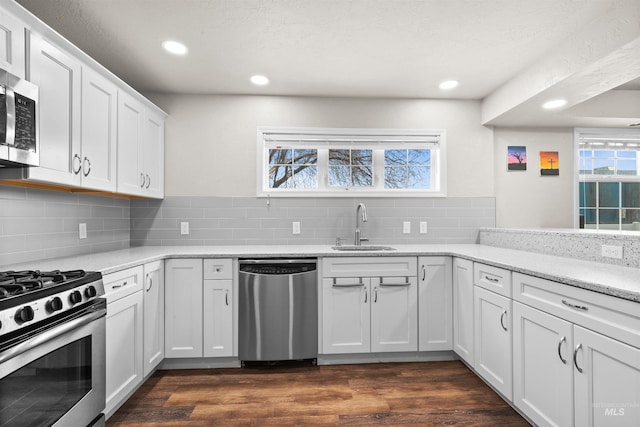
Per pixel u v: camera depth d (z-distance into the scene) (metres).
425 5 1.92
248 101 3.25
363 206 3.09
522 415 1.96
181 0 1.87
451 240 3.36
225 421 1.91
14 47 1.50
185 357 2.57
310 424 1.88
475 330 2.32
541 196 3.46
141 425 1.88
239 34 2.21
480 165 3.38
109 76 2.21
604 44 1.98
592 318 1.37
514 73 2.79
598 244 2.02
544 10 1.96
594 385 1.36
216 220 3.21
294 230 3.25
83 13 1.98
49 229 2.18
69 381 1.42
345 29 2.16
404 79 2.91
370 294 2.66
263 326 2.57
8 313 1.09
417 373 2.51
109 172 2.25
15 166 1.57
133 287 2.10
